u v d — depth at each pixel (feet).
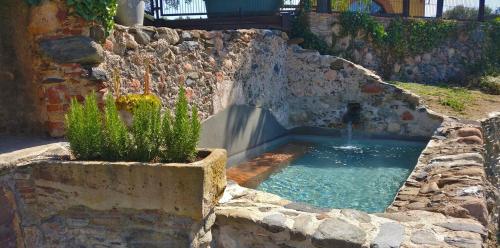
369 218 10.36
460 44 36.42
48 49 11.43
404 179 18.78
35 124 12.32
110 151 9.43
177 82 16.96
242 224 10.35
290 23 31.24
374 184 18.20
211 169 8.96
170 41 16.47
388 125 26.23
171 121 9.51
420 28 34.78
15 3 11.77
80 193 9.36
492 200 12.95
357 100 26.96
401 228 9.73
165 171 8.71
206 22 29.68
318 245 9.48
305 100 28.40
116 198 9.15
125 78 14.03
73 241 9.72
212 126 19.66
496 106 27.25
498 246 10.52
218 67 20.04
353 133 27.32
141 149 9.25
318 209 10.89
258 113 24.43
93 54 11.65
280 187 17.98
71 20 11.41
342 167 20.93
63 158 9.74
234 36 21.44
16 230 9.64
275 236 10.03
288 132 28.81
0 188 9.25
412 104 25.41
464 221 10.14
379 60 34.24
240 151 22.52
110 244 9.50
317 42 31.65
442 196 11.99
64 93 11.72
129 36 14.17
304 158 22.86
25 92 12.25
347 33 32.68
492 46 37.27
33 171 9.57
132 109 10.83
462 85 34.04
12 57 12.17
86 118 9.56
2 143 11.19
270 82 25.89
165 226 9.05
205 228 9.50
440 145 18.57
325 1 32.76
